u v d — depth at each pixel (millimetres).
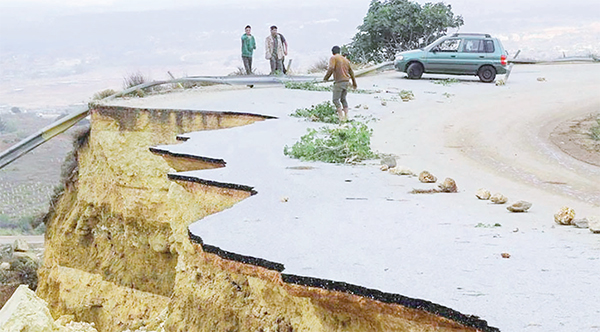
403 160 15648
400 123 20328
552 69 35562
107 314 19969
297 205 11531
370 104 23672
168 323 13367
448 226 10422
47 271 23500
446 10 41750
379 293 7785
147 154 20734
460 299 7562
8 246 36156
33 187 74000
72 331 13734
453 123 20453
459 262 8766
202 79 27781
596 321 7027
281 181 13062
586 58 38844
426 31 41156
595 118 21141
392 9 41375
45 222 25797
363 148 15570
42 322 10672
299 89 27344
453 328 7383
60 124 23234
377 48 41969
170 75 28719
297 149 15102
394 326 7988
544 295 7688
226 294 12203
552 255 9070
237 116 20641
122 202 20703
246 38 30719
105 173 21297
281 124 19234
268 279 8883
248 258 9016
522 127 19906
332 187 12750
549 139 18312
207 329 12328
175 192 14695
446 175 14273
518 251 9234
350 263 8727
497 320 7070
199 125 20984
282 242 9594
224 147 16031
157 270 19719
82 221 21781
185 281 14047
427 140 18016
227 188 12734
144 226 20141
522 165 15398
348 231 10102
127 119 21562
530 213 11359
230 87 28234
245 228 10281
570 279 8172
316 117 20000
